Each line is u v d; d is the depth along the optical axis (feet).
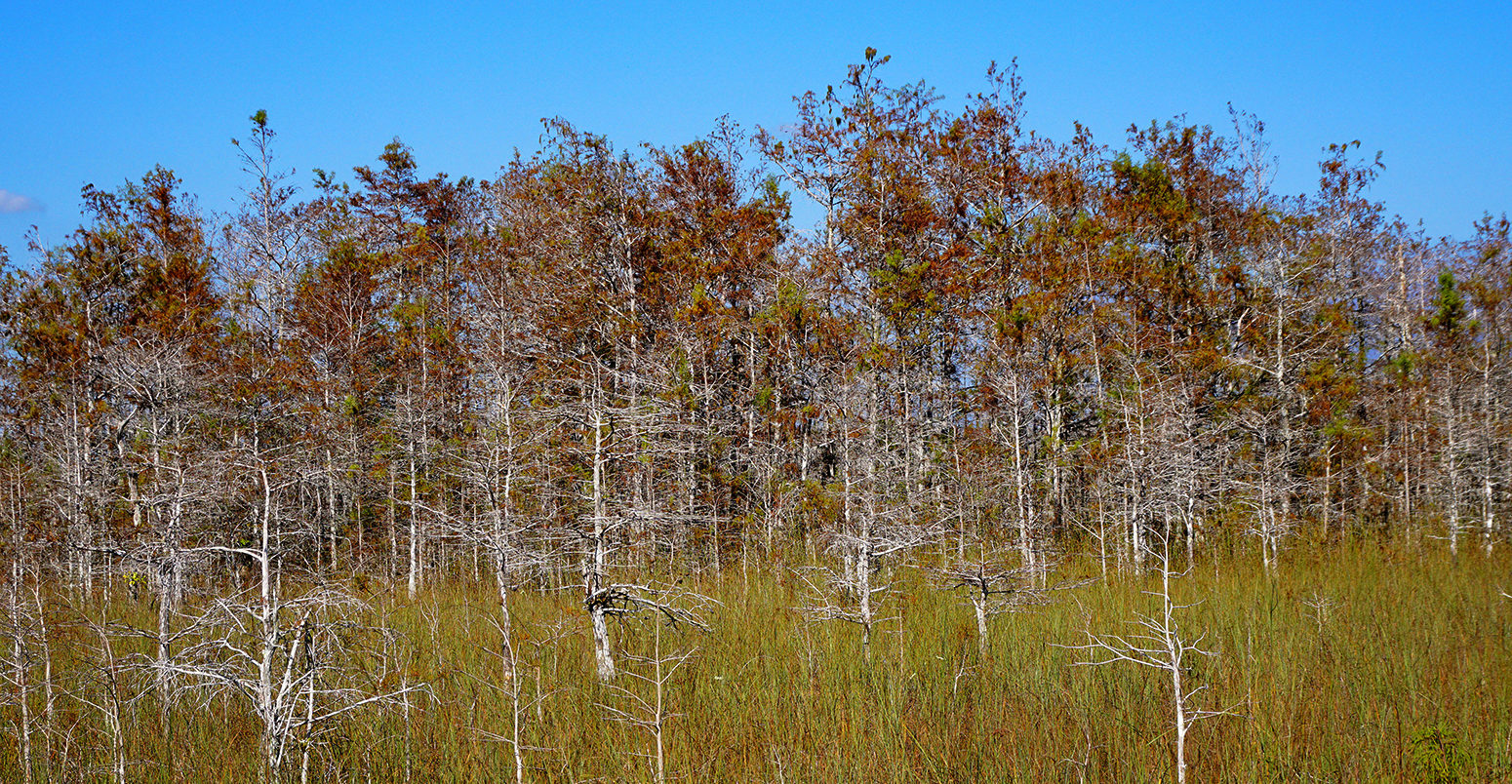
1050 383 64.23
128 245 73.67
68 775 28.32
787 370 65.05
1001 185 73.31
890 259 68.74
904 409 61.41
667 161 75.87
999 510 59.11
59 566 45.09
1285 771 27.89
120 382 58.80
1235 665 35.96
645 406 42.55
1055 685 34.32
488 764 29.09
